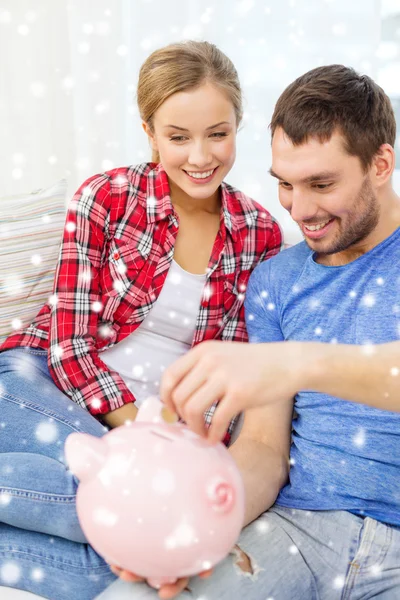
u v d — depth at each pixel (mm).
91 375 1247
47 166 2242
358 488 960
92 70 2092
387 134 975
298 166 943
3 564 1043
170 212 1296
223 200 1335
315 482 995
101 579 998
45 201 1516
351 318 1015
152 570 700
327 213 966
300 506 996
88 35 2070
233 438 1268
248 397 691
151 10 2012
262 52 1897
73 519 1004
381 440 953
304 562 925
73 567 1002
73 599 1014
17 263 1435
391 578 898
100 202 1297
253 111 1932
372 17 1775
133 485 683
